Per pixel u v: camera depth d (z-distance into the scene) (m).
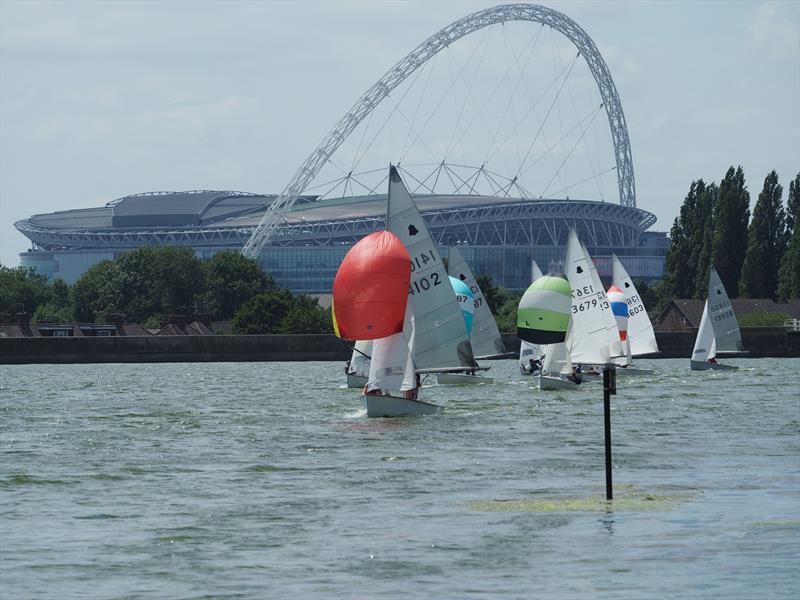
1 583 49.22
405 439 97.06
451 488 71.00
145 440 99.12
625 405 131.25
